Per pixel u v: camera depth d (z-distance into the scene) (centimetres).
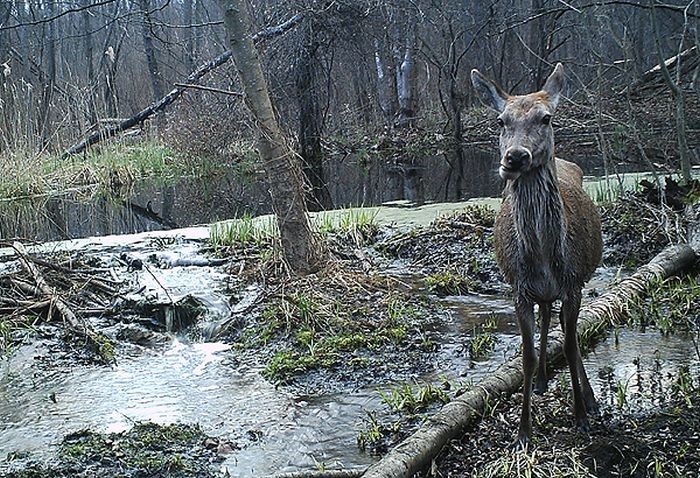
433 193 1344
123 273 803
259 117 730
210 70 1631
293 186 737
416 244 862
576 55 2025
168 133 1877
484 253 807
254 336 638
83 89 1758
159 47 2792
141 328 667
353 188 1481
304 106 1795
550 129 407
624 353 548
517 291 423
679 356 536
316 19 1642
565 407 458
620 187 922
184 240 947
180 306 679
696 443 404
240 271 781
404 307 670
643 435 417
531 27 2012
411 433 457
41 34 2466
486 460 412
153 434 476
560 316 449
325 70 1980
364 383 541
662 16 1964
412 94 2206
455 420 434
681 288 650
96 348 633
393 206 1112
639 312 611
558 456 400
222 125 1784
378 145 2067
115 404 532
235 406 520
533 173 405
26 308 696
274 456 447
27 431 495
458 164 1717
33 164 1511
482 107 2428
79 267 808
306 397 527
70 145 1736
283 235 742
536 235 408
